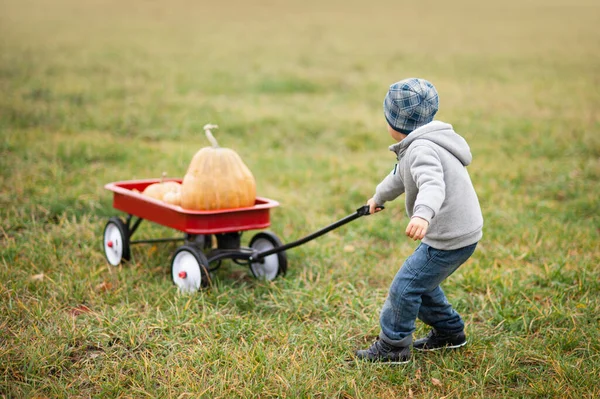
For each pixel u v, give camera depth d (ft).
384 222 24.85
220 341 15.48
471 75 61.16
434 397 13.29
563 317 16.49
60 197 25.20
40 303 16.67
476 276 18.98
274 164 32.58
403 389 13.61
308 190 28.71
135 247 21.47
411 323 14.19
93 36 84.43
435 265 13.61
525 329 16.20
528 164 32.32
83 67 59.62
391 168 32.12
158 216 18.74
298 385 13.33
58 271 19.17
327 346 15.25
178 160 31.83
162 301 17.35
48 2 142.82
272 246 19.31
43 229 22.90
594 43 85.97
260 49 76.02
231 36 89.20
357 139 38.52
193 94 50.01
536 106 47.39
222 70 60.95
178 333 15.52
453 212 13.34
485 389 13.70
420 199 12.65
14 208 23.85
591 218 24.89
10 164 29.12
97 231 22.45
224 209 18.11
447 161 13.37
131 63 63.16
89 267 19.53
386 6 154.30
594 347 15.16
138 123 39.99
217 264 19.76
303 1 162.81
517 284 18.54
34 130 35.99
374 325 16.22
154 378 13.71
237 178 18.38
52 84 50.55
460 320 15.08
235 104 47.03
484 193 27.76
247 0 162.40
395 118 13.84
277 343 15.34
